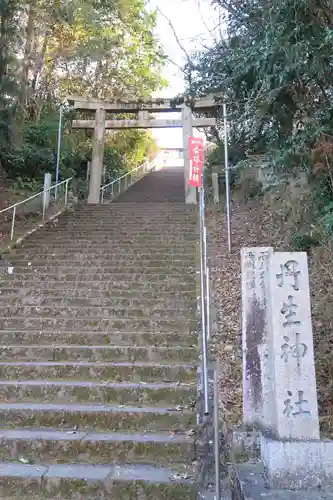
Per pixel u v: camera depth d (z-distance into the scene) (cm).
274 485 307
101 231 1095
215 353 580
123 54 2056
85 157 1847
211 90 838
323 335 559
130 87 2117
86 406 483
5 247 964
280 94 613
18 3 1324
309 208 727
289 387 324
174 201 1518
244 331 395
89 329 665
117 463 411
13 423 467
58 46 1914
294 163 657
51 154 1664
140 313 701
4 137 1354
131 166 2388
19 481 379
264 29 590
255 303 397
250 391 387
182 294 750
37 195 1214
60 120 1530
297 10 516
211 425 436
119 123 1572
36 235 1075
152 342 622
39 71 1808
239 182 1438
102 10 1888
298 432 318
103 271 856
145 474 386
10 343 632
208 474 388
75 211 1294
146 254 923
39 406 480
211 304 693
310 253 734
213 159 1688
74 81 2069
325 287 640
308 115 600
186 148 1478
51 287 801
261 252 401
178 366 540
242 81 687
